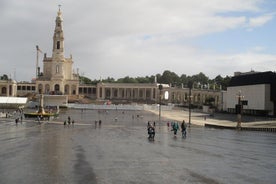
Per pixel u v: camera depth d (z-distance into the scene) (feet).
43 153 125.59
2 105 583.58
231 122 345.10
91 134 215.72
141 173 90.58
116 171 92.94
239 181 82.28
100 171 92.79
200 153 125.70
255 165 102.01
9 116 389.39
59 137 192.34
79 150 134.00
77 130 249.34
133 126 304.71
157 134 214.90
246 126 276.41
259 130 252.21
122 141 169.68
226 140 175.22
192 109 629.92
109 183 80.07
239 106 268.41
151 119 400.26
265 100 456.45
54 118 383.45
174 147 143.23
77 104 633.61
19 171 92.12
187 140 173.99
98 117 419.95
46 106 613.52
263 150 135.54
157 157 116.06
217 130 254.06
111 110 581.12
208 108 584.40
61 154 123.13
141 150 133.59
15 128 256.32
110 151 130.93
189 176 87.40
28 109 554.46
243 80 517.55
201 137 191.93
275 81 451.12
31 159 111.65
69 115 445.37
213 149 137.28
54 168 96.48
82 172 91.35
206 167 98.84
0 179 82.99
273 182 81.46
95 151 130.93
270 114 453.99
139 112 540.93
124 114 488.85
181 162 106.63
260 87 465.06
